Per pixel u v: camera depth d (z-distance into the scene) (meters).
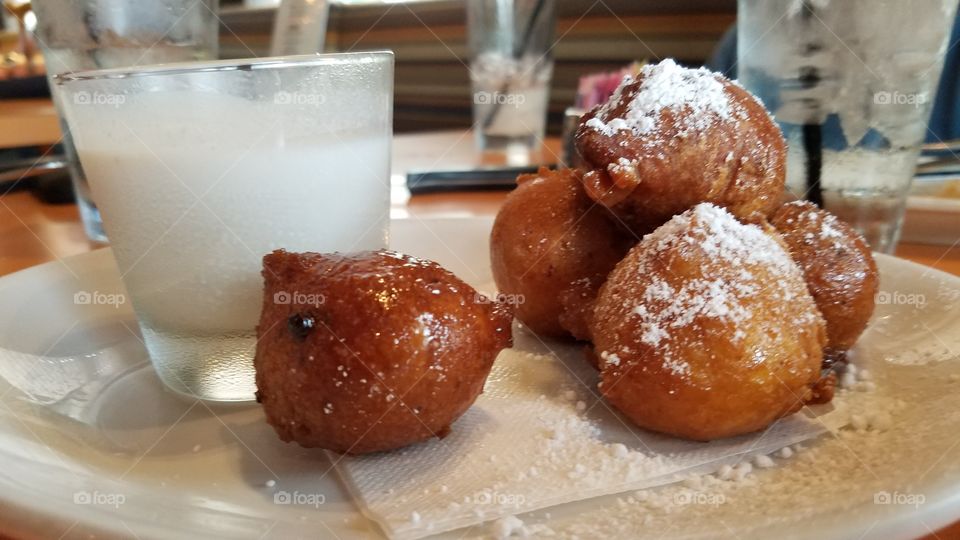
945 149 0.30
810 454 0.13
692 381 0.13
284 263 0.14
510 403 0.16
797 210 0.17
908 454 0.12
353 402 0.13
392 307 0.13
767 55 0.23
